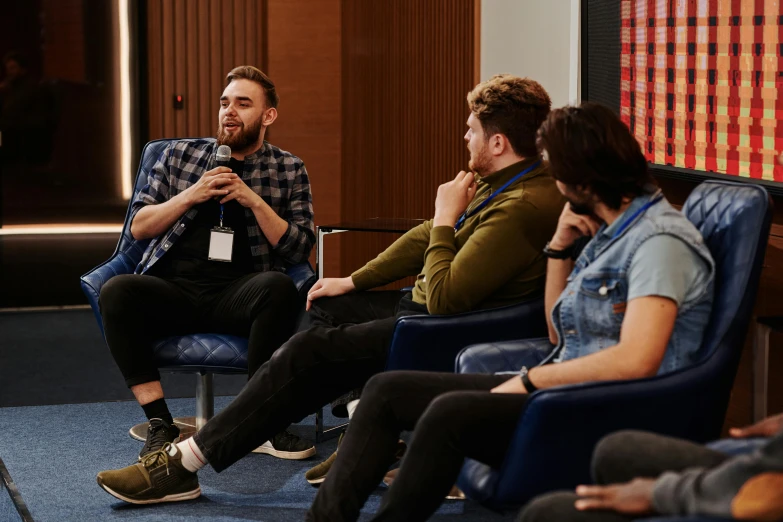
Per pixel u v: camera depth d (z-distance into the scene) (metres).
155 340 5.08
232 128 5.36
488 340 4.05
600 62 5.50
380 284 4.87
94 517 4.37
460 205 4.26
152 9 8.97
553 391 3.00
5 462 5.11
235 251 5.34
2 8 8.71
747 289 3.19
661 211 3.16
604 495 2.44
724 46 4.45
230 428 4.29
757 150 4.27
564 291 3.38
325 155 9.46
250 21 9.19
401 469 3.23
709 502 2.17
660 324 3.02
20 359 7.39
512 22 6.51
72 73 8.92
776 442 2.06
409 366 4.05
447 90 7.31
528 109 4.15
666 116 4.91
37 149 8.96
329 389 4.30
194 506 4.51
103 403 6.25
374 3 8.43
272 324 4.96
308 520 3.56
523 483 3.06
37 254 9.11
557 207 4.09
